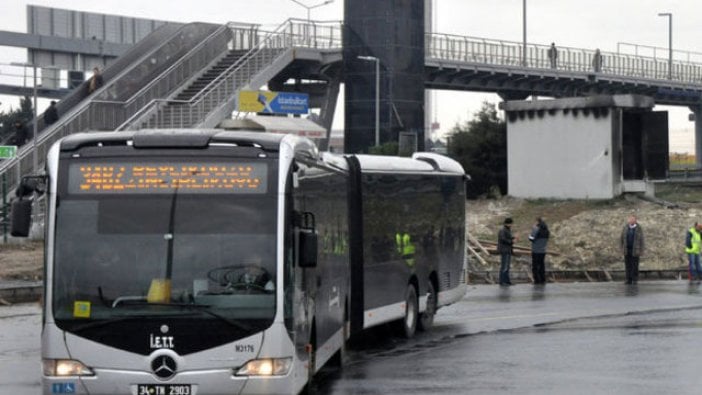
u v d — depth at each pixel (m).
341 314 25.98
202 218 18.45
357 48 119.75
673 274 61.69
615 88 148.50
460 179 36.94
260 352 18.05
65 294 18.22
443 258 35.09
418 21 122.31
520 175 86.62
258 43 99.19
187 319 18.05
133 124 78.06
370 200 29.41
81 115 75.25
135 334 18.02
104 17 157.38
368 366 26.62
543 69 134.75
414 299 32.75
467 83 131.75
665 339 31.19
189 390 17.94
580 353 28.44
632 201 81.44
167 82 86.25
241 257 18.33
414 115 122.31
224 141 18.77
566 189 83.88
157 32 93.88
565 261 68.00
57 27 153.00
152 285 18.20
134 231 18.39
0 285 48.38
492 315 38.84
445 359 27.72
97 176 18.61
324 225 23.41
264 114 98.00
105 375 17.97
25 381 24.73
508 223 53.75
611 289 50.84
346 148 121.81
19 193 19.06
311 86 121.50
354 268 28.42
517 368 25.94
